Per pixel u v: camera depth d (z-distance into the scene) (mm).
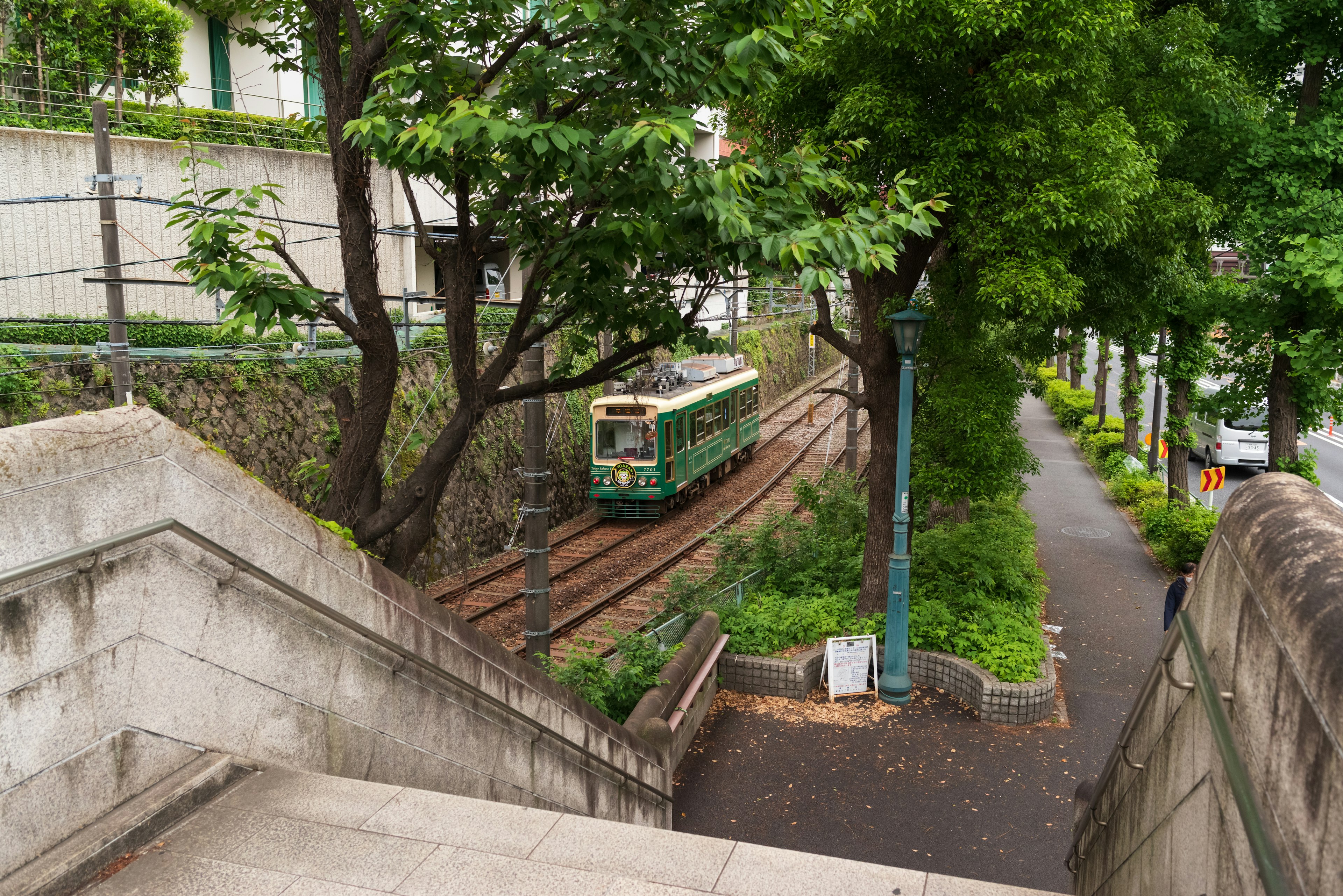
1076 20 9164
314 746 4285
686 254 6195
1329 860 1582
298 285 5332
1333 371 11883
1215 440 27641
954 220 11023
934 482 11938
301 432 15359
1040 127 10109
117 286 10008
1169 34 11133
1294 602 1912
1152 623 14406
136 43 16609
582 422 24750
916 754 10000
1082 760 9852
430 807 3883
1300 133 12102
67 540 3154
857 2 9797
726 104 12281
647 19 5441
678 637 11969
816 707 11320
